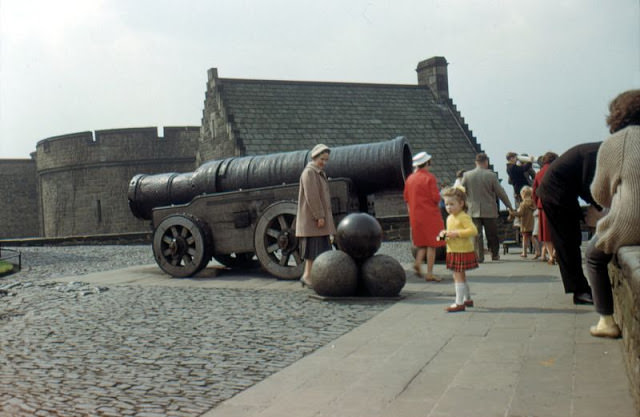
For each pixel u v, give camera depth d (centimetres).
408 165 1029
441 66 3497
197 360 514
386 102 3344
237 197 1044
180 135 4341
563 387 386
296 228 909
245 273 1109
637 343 313
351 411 370
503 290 802
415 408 368
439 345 518
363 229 796
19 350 574
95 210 4316
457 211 666
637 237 392
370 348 524
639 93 414
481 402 370
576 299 670
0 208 5175
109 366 506
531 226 1264
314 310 725
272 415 372
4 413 393
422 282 930
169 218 1080
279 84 3198
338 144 3000
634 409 338
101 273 1170
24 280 1147
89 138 4316
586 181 640
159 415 382
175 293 900
